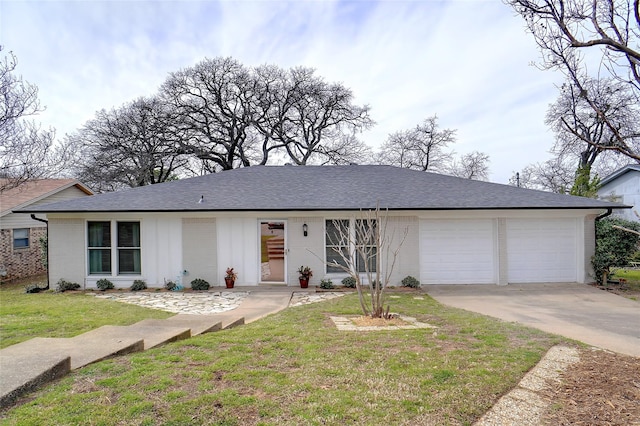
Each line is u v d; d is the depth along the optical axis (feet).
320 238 40.88
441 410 11.69
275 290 39.17
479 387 13.32
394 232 40.50
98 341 17.76
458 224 41.55
